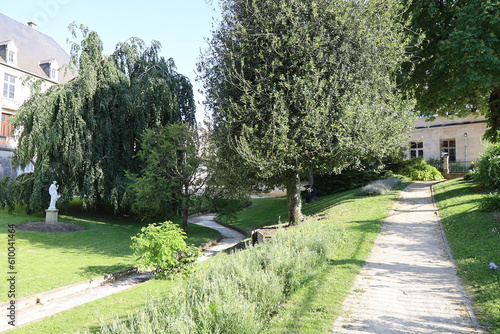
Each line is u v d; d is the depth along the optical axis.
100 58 19.34
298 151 10.05
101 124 18.91
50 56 34.50
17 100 29.42
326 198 22.34
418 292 5.17
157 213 19.42
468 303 4.65
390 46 10.85
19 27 32.12
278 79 10.57
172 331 3.23
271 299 4.48
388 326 4.00
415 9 14.59
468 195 12.91
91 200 18.27
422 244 8.23
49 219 16.52
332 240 8.30
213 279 4.52
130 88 19.94
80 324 5.29
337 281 5.73
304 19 10.77
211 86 12.33
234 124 11.00
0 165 26.23
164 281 8.43
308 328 3.94
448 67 14.18
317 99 10.04
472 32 12.75
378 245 8.23
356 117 10.09
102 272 9.85
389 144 11.08
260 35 10.44
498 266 5.77
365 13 10.84
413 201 14.31
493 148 13.12
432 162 25.77
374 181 21.66
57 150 17.83
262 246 6.73
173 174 18.66
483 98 18.81
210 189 18.17
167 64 21.73
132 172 19.84
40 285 8.30
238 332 3.46
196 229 20.52
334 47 10.56
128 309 5.80
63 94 17.44
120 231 17.34
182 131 18.38
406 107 11.45
